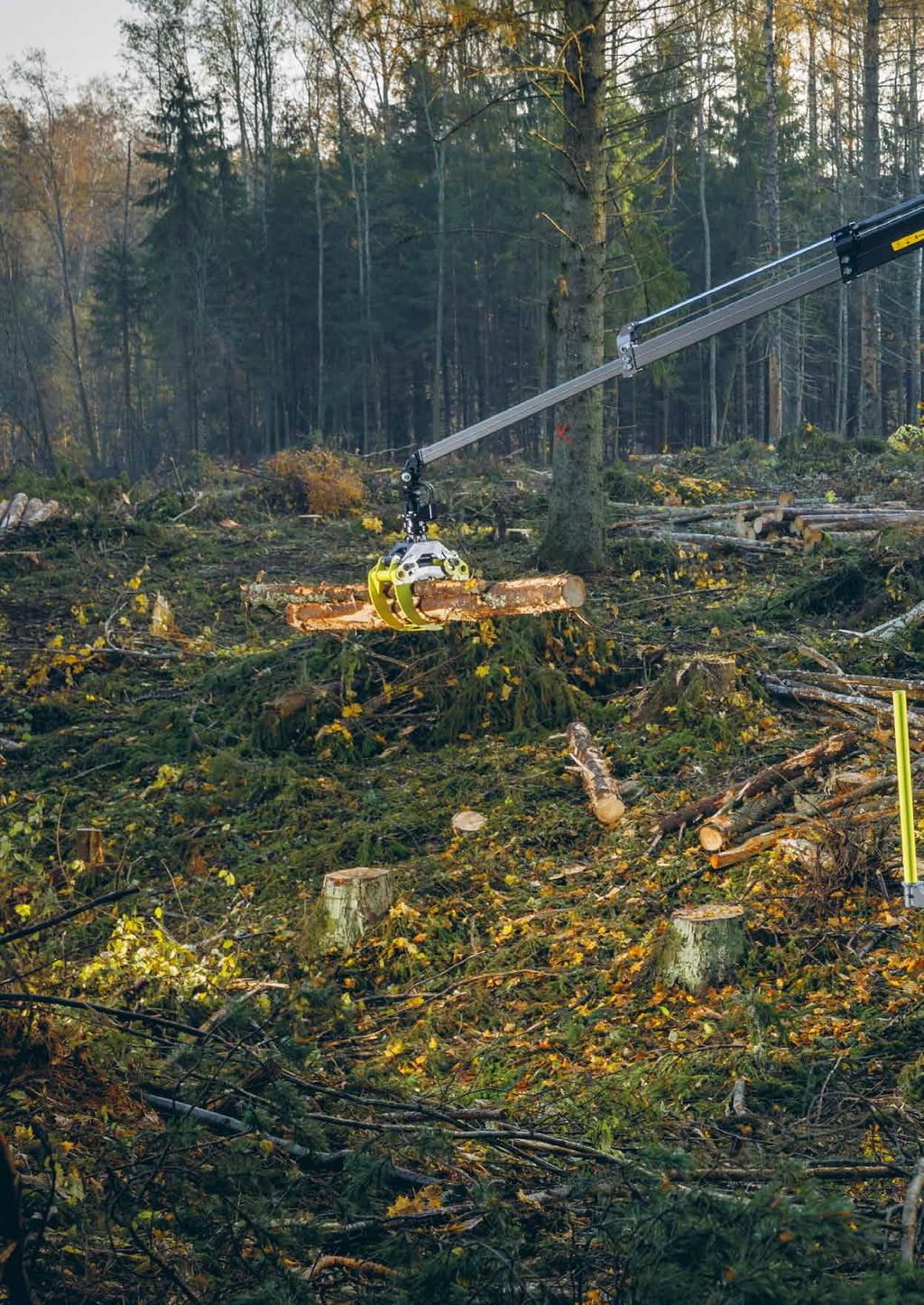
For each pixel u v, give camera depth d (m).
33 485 22.83
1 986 5.00
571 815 9.36
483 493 20.81
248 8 49.84
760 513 17.27
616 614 14.29
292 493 22.89
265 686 12.03
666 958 6.82
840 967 6.71
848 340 49.34
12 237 63.59
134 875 9.41
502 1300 3.72
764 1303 3.04
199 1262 4.17
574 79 14.63
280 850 9.46
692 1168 3.80
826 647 12.09
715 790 9.27
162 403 62.97
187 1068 4.98
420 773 10.52
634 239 16.14
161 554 19.42
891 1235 4.05
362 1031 6.92
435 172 48.47
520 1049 6.43
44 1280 3.87
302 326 53.88
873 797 8.32
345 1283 4.13
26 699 13.14
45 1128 4.54
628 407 52.97
